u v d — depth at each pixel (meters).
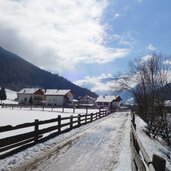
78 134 15.45
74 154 9.86
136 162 5.90
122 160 9.17
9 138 8.94
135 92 39.16
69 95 98.31
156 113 28.19
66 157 9.29
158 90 29.16
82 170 7.78
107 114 43.41
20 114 35.97
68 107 70.50
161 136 28.77
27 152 9.56
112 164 8.62
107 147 11.62
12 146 9.16
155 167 3.62
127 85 40.88
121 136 15.47
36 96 97.44
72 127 18.02
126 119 32.72
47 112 45.91
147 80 31.98
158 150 15.34
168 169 11.41
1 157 8.41
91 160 9.05
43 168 7.71
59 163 8.40
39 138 11.95
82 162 8.70
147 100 33.66
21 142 9.86
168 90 28.92
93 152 10.40
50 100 94.56
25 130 15.80
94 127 20.36
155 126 27.19
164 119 27.73
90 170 7.82
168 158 14.50
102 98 103.56
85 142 12.66
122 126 22.14
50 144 11.50
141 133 19.81
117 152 10.60
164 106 28.05
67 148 10.91
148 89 32.88
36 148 10.37
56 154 9.66
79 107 71.69
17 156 8.85
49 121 13.00
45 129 12.40
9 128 8.87
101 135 15.54
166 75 29.83
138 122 29.81
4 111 42.31
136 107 53.06
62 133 15.28
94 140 13.45
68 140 12.97
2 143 8.47
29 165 7.93
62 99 93.25
